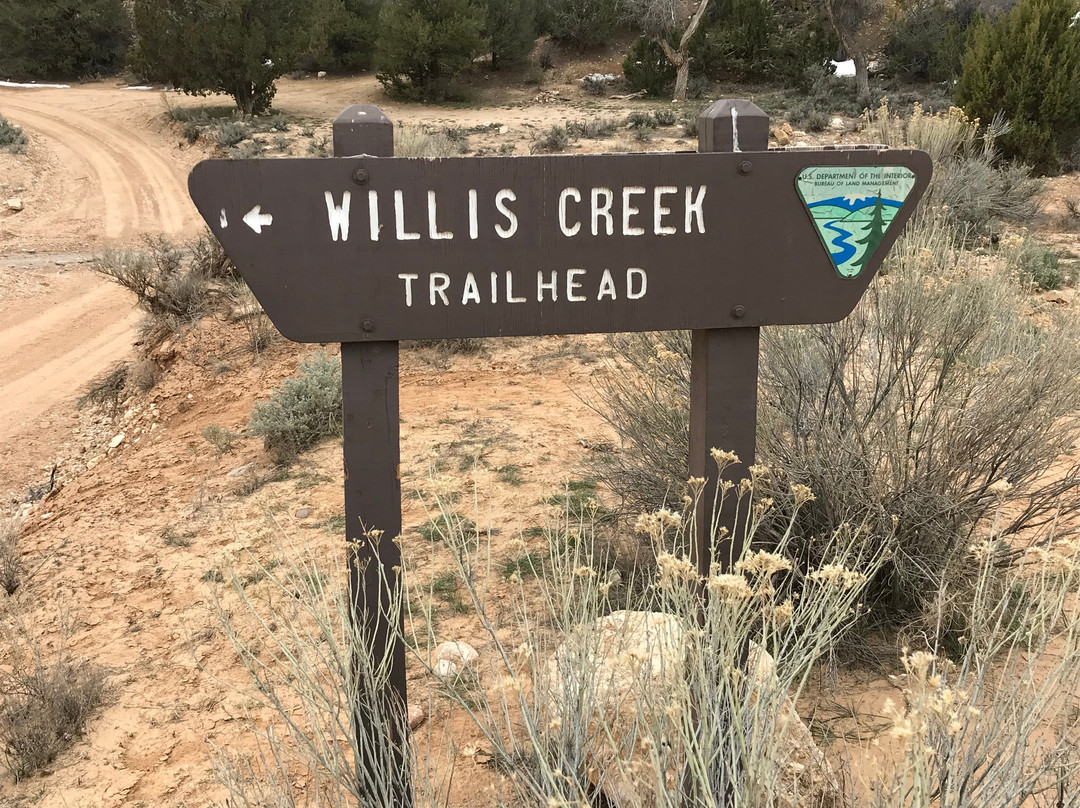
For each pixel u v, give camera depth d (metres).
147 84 45.09
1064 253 11.40
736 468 2.57
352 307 2.24
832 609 2.10
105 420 11.90
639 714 2.06
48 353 15.42
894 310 3.95
